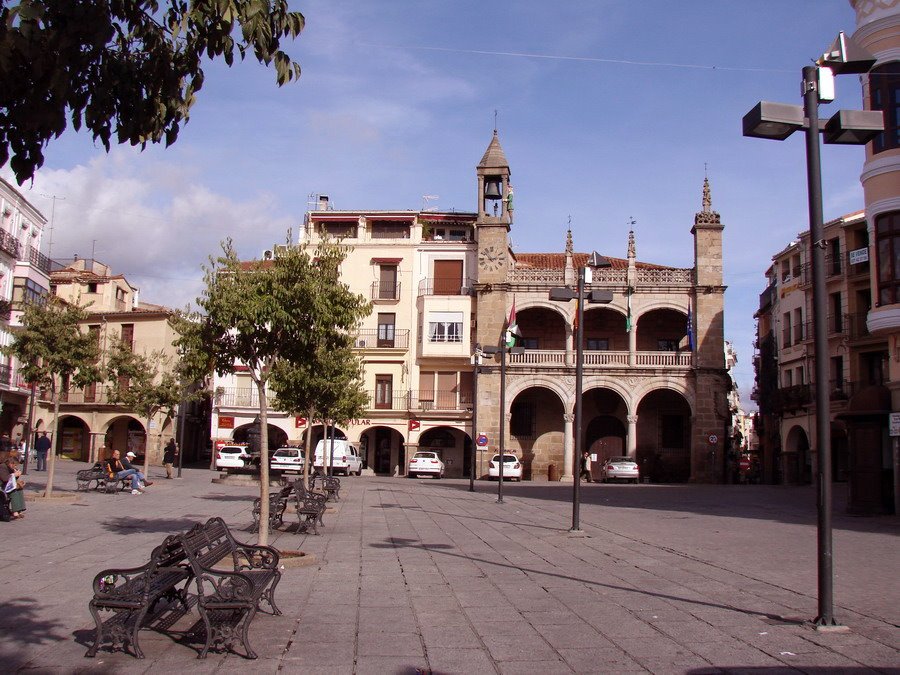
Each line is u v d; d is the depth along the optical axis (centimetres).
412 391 5516
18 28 448
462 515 2234
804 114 934
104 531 1616
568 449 4994
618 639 798
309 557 1254
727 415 4931
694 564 1310
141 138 580
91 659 710
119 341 3531
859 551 1486
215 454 5419
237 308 1223
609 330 5278
